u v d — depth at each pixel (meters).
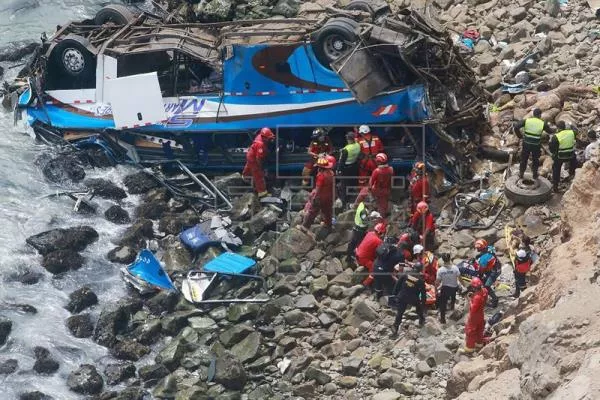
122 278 71.69
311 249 72.44
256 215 75.44
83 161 81.19
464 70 79.69
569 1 93.31
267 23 79.81
